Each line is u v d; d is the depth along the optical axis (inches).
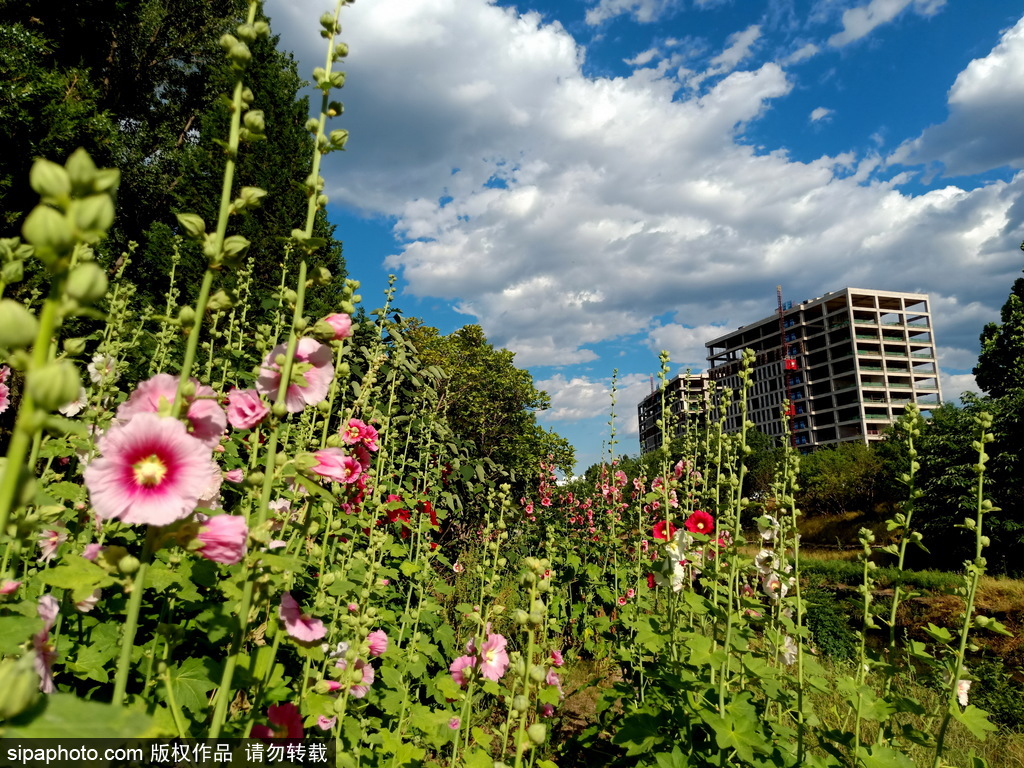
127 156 431.8
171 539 52.5
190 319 54.3
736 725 109.6
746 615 150.4
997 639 358.0
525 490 396.5
